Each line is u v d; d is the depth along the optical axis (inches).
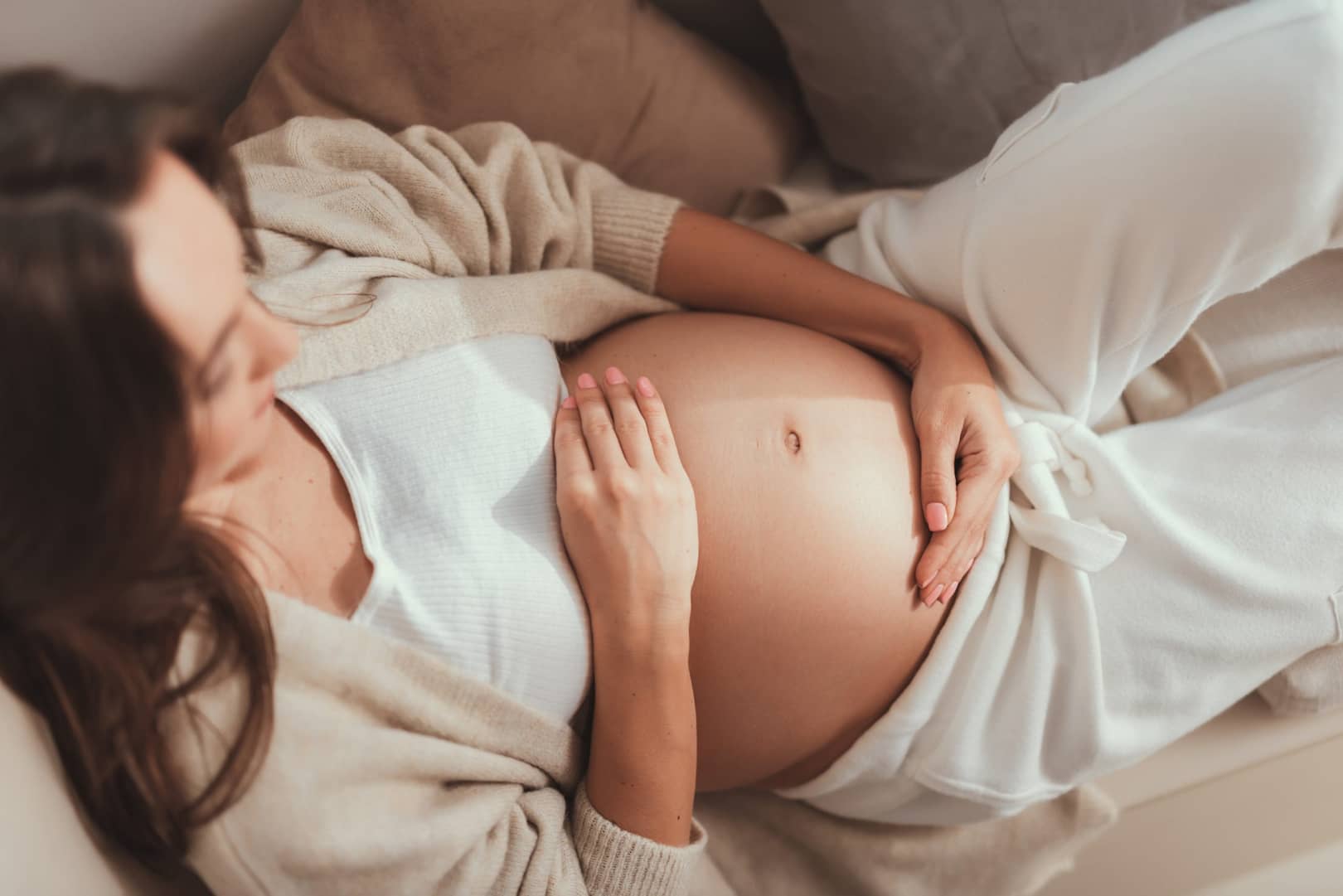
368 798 25.9
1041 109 33.2
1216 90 29.3
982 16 39.2
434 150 35.3
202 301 19.5
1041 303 33.3
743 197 46.4
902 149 44.1
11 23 34.7
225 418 21.4
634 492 29.7
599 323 37.0
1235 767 38.9
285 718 25.2
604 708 29.7
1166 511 34.0
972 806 34.9
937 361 34.9
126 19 36.7
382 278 32.3
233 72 41.0
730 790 39.3
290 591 26.7
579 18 39.6
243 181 24.0
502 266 35.9
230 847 24.8
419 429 29.5
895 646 32.9
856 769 34.3
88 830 25.1
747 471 32.5
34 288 17.7
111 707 23.6
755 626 31.9
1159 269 31.6
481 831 27.3
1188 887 36.9
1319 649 37.7
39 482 19.3
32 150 18.3
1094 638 33.3
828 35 40.6
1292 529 33.9
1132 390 40.5
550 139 42.0
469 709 27.8
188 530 22.8
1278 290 40.1
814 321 37.3
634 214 37.7
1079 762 34.5
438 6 36.9
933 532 33.0
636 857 29.2
